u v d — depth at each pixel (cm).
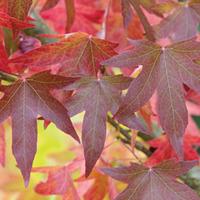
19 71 97
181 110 89
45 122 91
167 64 90
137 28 107
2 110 89
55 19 118
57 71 93
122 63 89
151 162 104
